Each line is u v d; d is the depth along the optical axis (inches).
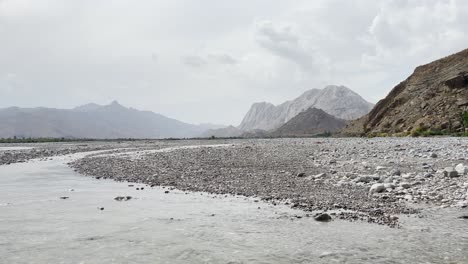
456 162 987.3
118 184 895.7
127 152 1982.0
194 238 452.1
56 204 657.0
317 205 611.5
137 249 413.7
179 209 606.9
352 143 1920.5
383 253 391.5
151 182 908.6
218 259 380.5
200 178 929.5
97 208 620.7
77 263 372.2
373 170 926.4
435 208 585.3
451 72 4055.1
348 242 429.4
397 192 686.5
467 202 600.1
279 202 645.9
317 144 1951.3
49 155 1950.1
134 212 590.2
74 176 1061.8
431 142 1700.3
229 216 556.1
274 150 1594.5
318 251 400.5
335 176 879.1
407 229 478.3
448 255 382.6
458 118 3250.5
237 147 1915.6
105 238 454.3
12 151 2274.9
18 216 567.8
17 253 401.7
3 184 906.7
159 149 2167.8
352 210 580.1
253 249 409.7
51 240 446.9
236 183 837.8
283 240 439.8
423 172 870.4
